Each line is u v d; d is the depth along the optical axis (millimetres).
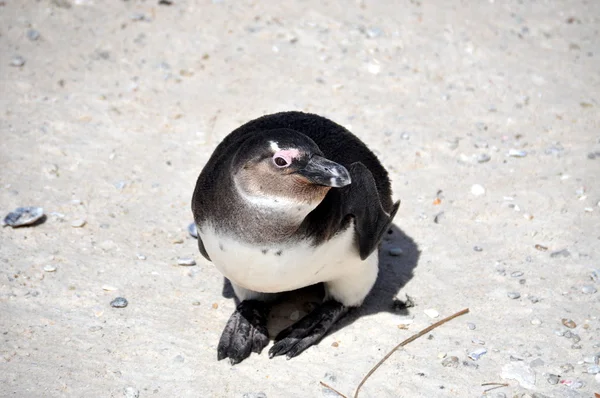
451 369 8234
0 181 11016
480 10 16062
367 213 8258
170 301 9227
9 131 12102
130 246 10078
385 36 14984
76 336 8570
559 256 9984
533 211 10844
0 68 13570
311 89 13484
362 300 9125
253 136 7457
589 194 11102
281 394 7906
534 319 8961
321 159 7195
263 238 7391
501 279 9648
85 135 12188
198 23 15062
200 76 13734
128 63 13961
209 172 7961
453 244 10305
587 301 9219
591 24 15836
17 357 8203
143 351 8422
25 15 14938
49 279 9391
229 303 9266
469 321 8977
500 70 14242
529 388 7965
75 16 15039
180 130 12445
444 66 14305
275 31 14922
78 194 10930
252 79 13688
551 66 14422
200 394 7891
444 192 11273
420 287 9578
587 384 7988
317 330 8750
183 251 10086
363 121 12719
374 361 8383
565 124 12820
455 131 12617
